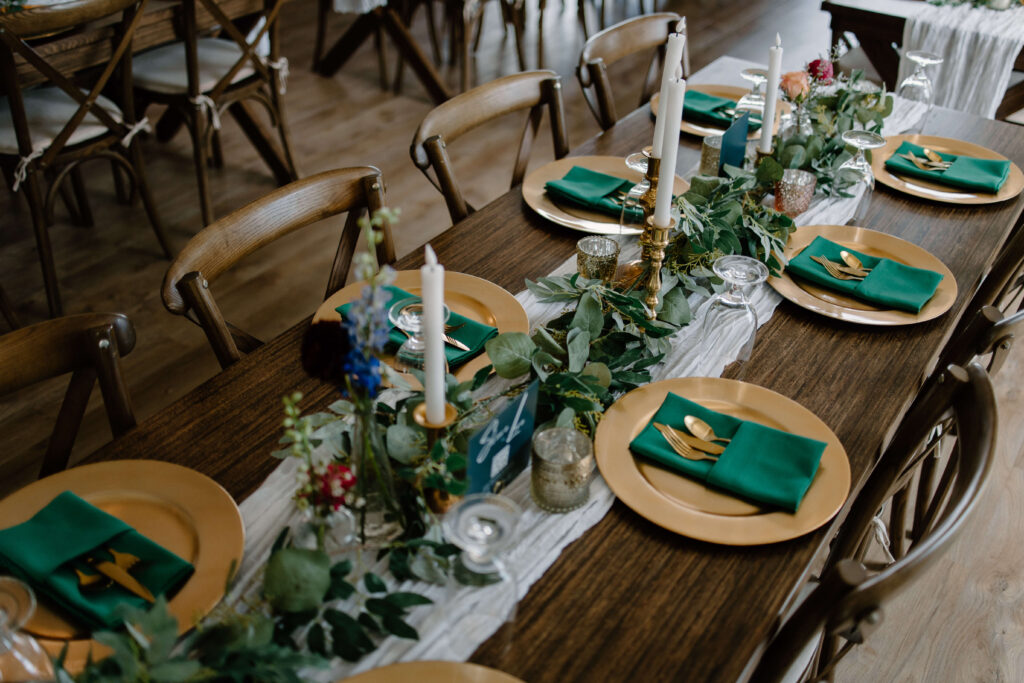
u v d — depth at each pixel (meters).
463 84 4.27
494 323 1.42
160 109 4.33
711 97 2.34
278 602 0.85
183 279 1.33
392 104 4.47
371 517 0.98
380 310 0.82
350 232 1.67
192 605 0.93
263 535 1.04
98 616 0.90
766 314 1.50
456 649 0.90
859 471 1.17
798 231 1.74
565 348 1.27
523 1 4.40
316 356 0.85
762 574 1.01
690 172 2.00
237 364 1.33
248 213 1.47
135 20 2.54
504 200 1.86
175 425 1.21
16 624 0.77
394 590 0.95
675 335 1.44
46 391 2.44
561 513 1.08
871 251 1.69
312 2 5.96
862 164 1.86
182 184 3.63
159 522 1.04
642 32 2.52
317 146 3.99
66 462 1.25
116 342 1.21
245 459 1.16
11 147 2.54
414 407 1.04
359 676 0.85
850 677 1.77
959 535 0.91
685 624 0.95
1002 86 3.37
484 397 1.25
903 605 1.92
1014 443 2.39
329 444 1.05
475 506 0.86
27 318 2.75
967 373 1.17
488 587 0.87
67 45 2.57
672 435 1.18
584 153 2.09
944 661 1.80
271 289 2.96
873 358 1.40
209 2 2.85
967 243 1.75
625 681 0.88
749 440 1.16
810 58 5.15
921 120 2.33
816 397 1.31
